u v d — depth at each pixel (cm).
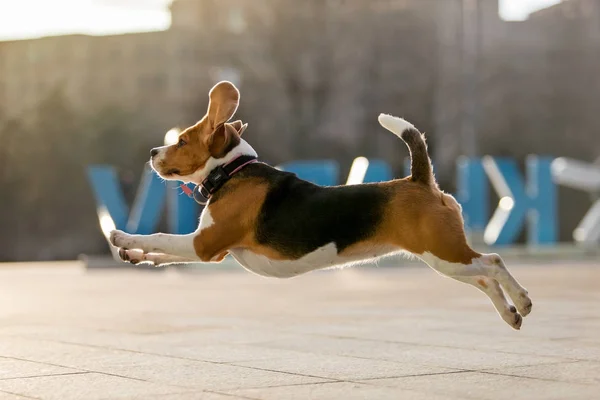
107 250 4906
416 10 5350
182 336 962
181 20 5397
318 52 5353
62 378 675
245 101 5200
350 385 632
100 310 1324
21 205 5059
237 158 743
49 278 2400
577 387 613
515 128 5191
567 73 5319
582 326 1006
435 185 716
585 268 2597
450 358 768
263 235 724
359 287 1838
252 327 1049
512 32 5353
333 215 707
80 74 5197
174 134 1417
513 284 693
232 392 605
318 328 1027
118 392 609
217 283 2070
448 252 689
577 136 5228
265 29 5359
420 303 1376
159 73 5197
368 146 5259
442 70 5272
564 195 4906
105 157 5066
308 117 5322
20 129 5147
